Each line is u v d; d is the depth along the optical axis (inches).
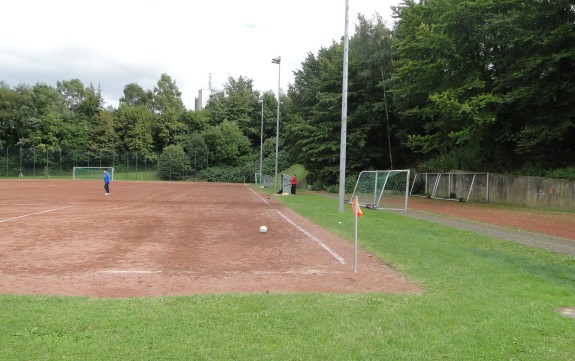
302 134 1841.8
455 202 1174.3
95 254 389.1
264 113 3718.0
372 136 1765.5
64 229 539.2
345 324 206.8
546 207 976.3
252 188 1920.5
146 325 199.5
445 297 260.2
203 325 201.5
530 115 1066.7
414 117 1582.2
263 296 254.5
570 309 246.2
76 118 3314.5
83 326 196.5
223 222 644.7
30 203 909.8
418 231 562.6
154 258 376.5
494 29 1103.0
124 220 640.4
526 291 280.1
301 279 310.8
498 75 1144.8
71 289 271.6
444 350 179.8
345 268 349.1
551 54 936.3
